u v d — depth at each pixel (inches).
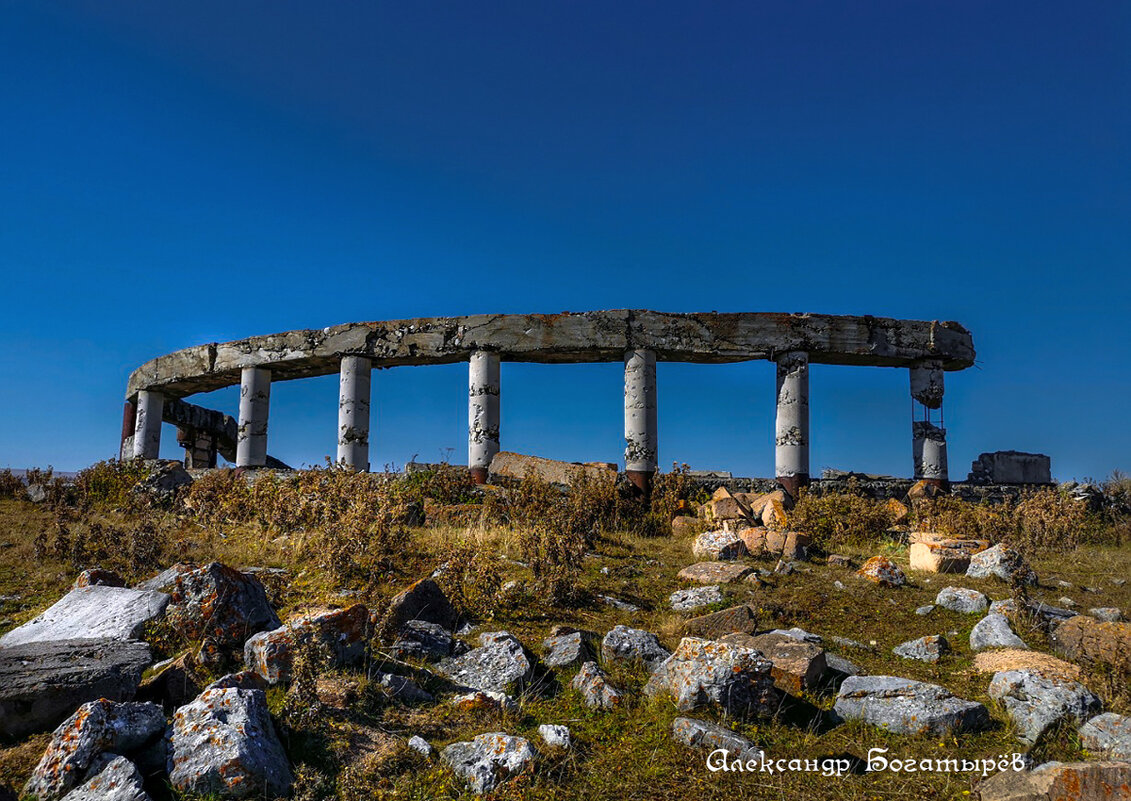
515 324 727.1
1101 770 157.6
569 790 177.0
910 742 206.1
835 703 227.0
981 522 555.5
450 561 331.9
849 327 730.8
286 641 220.8
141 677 209.0
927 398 749.3
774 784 182.2
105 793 152.4
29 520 495.8
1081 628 275.3
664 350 714.2
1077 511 610.5
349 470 639.8
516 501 535.8
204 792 160.2
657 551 466.0
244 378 810.2
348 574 342.6
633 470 694.5
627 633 265.3
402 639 255.6
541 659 257.1
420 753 186.5
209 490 542.0
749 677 219.5
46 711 187.2
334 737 189.5
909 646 285.7
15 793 158.6
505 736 187.8
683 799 174.7
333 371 829.2
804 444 706.8
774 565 423.5
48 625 246.4
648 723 212.2
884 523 543.2
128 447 1005.2
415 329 747.4
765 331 721.0
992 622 290.7
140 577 334.3
